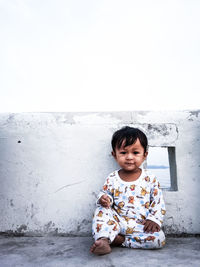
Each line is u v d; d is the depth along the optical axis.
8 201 2.11
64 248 1.73
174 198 2.02
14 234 2.07
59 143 2.16
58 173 2.13
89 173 2.11
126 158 1.82
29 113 2.21
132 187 1.85
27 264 1.44
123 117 2.15
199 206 2.01
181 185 2.03
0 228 2.08
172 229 1.99
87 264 1.42
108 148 2.12
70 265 1.41
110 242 1.62
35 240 1.95
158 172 7.74
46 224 2.07
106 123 2.15
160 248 1.69
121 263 1.43
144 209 1.80
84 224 2.05
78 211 2.07
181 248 1.70
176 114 2.12
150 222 1.71
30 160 2.15
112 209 1.85
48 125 2.19
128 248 1.69
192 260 1.47
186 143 2.07
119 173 1.95
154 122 2.12
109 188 1.89
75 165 2.12
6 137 2.19
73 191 2.10
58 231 2.06
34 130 2.19
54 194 2.10
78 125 2.17
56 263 1.45
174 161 2.11
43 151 2.16
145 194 1.84
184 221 2.00
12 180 2.13
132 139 1.79
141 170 1.95
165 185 4.49
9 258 1.54
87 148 2.14
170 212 2.01
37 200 2.10
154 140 2.10
